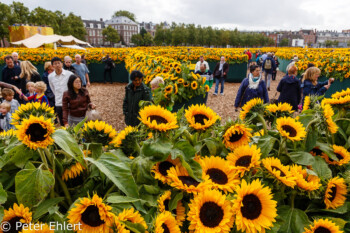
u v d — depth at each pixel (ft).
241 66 52.65
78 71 29.89
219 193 3.17
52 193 3.29
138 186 3.57
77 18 256.73
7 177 3.45
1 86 16.96
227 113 28.30
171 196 3.56
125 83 51.85
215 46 346.33
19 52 52.06
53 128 3.03
